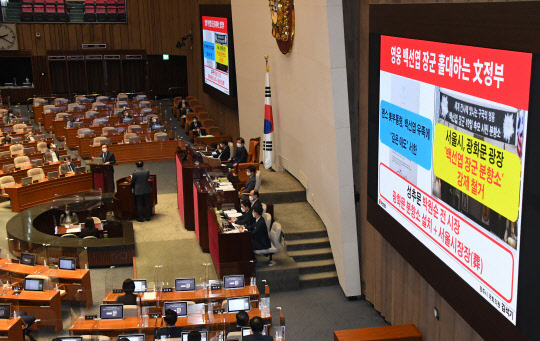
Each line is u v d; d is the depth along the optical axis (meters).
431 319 9.49
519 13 6.00
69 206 15.05
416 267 9.05
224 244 12.39
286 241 13.95
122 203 16.41
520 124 6.05
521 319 6.23
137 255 14.24
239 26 20.81
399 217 9.62
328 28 11.98
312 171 14.86
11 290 11.27
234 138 24.30
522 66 5.99
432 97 8.09
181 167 15.92
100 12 34.53
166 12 34.50
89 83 35.53
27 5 33.47
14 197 17.27
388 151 9.91
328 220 13.69
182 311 9.93
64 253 13.32
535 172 5.82
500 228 6.56
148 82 35.88
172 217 16.84
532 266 5.96
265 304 10.36
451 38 7.44
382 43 9.84
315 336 11.10
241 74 21.23
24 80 35.22
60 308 11.17
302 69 14.71
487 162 6.74
